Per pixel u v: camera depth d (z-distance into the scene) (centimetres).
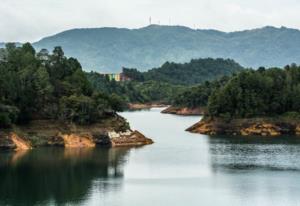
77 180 19300
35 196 17150
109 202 16488
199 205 16150
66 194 17375
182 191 17812
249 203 16375
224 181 19238
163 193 17575
